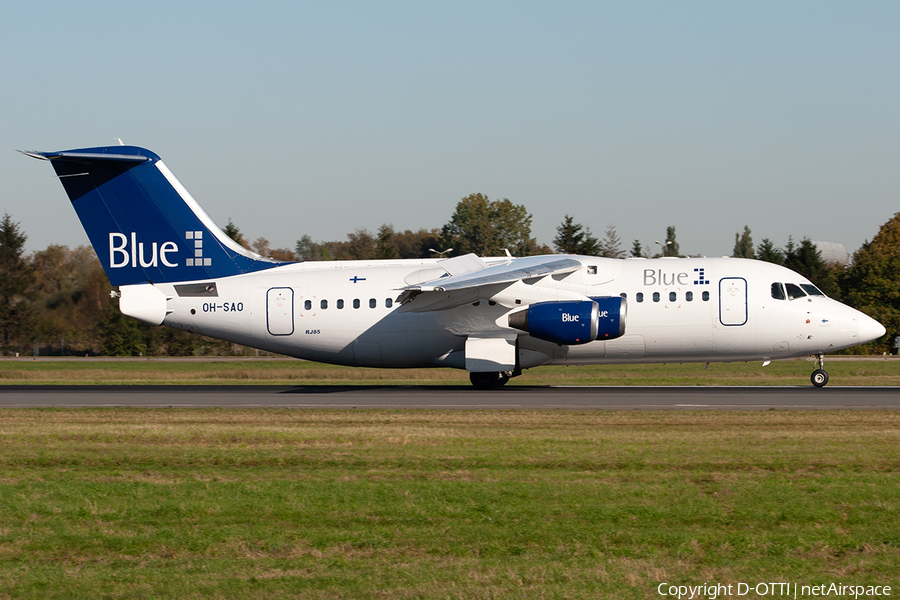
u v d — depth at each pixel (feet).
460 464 156.15
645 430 194.70
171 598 91.04
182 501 130.52
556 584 93.81
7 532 116.26
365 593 91.40
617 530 112.68
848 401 250.98
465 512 121.70
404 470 151.53
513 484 137.28
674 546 106.52
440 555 104.22
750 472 146.00
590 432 192.13
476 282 274.77
